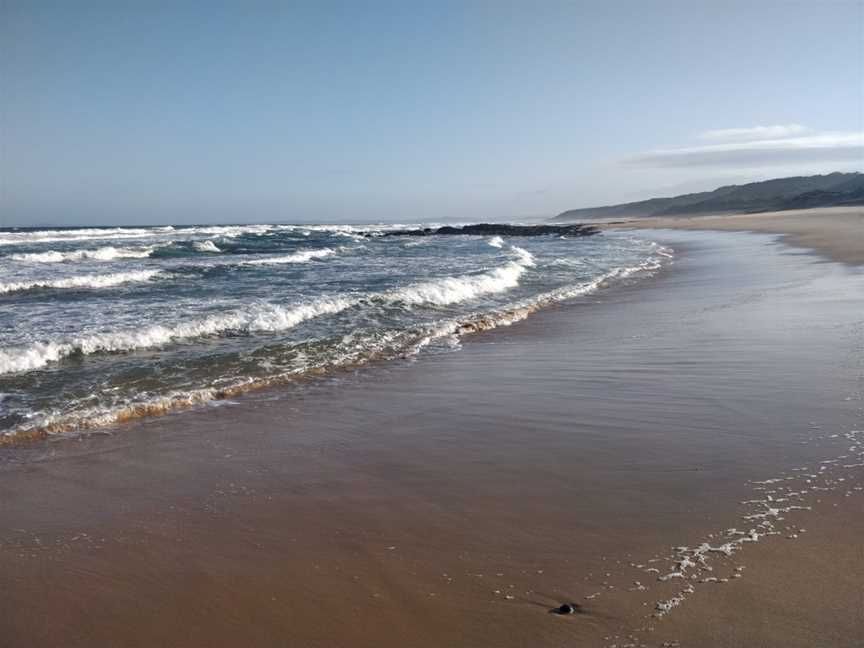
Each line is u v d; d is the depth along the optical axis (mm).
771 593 2857
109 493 4477
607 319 11305
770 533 3400
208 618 2967
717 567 3105
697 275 17688
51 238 42906
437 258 24281
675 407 5855
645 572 3115
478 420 5906
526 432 5480
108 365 7996
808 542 3277
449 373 7809
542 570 3211
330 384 7402
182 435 5707
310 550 3568
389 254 27469
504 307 12859
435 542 3590
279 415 6270
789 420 5191
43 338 8836
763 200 122875
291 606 3029
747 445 4734
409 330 10391
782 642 2529
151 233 52562
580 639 2631
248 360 8383
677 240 36906
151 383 7258
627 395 6387
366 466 4855
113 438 5641
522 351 8938
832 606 2740
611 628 2686
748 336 8617
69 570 3439
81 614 3033
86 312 11320
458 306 13055
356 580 3229
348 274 18250
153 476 4773
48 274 18359
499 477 4504
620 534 3535
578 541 3492
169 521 4012
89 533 3873
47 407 6375
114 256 27188
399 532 3736
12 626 2943
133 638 2836
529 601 2945
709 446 4793
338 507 4133
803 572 3008
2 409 6305
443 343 9648
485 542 3555
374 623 2857
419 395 6875
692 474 4297
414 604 2984
